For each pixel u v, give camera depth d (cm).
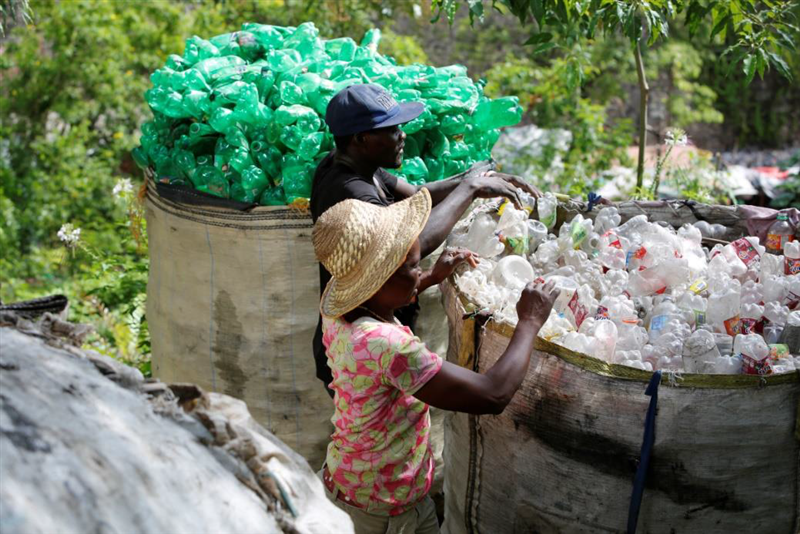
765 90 1627
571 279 292
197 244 348
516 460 262
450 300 293
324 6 975
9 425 139
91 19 1121
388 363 215
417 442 239
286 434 358
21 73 1155
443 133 369
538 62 1340
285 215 330
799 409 233
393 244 213
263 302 342
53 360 163
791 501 243
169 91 352
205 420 169
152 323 388
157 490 145
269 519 162
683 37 1441
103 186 1096
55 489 132
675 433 234
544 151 917
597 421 241
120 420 156
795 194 941
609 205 361
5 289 899
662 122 1476
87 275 641
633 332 274
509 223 324
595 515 250
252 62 387
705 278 308
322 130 338
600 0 429
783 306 294
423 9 1002
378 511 238
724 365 252
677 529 244
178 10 1155
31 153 1142
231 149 336
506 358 223
